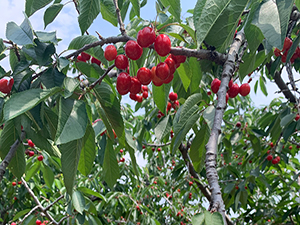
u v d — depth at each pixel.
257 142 3.68
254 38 1.38
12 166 1.90
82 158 1.70
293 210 4.24
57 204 4.99
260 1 1.22
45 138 1.76
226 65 1.50
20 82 1.38
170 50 1.53
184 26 1.59
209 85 3.73
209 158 0.98
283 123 2.89
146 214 6.06
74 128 1.18
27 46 1.47
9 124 1.69
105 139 2.23
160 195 6.91
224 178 5.34
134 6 1.75
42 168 3.65
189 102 1.73
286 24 1.02
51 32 1.56
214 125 1.14
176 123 1.78
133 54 1.53
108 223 5.22
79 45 1.55
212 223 0.75
